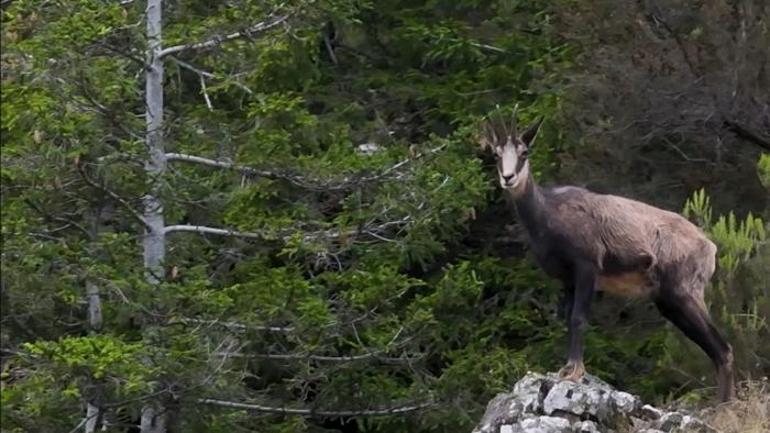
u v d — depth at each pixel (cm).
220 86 4378
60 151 4094
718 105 4678
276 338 4438
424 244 4484
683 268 3459
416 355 4566
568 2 4819
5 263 4162
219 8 4416
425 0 5606
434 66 5616
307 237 4378
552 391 3297
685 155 4747
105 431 4100
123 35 4216
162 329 4062
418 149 4450
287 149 4384
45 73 4116
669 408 3519
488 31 5319
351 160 4391
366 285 4397
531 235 3425
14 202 4194
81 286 4306
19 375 4266
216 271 4581
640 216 3450
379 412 4566
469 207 4447
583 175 4772
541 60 5100
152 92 4325
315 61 5228
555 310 5053
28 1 4228
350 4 4441
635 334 4944
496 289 5219
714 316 3781
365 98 5481
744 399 3459
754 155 4750
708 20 4669
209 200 4384
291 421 4544
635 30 4728
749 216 3953
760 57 4638
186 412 4200
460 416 4509
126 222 4397
